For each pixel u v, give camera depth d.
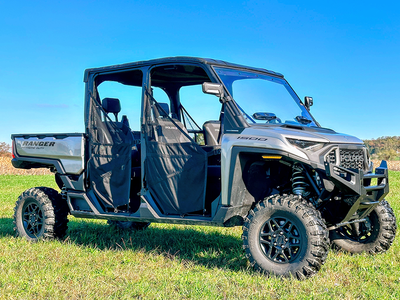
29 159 6.12
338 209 4.14
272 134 3.97
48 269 4.12
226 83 4.46
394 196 10.76
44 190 5.94
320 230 3.67
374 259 4.42
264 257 3.93
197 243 5.47
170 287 3.55
